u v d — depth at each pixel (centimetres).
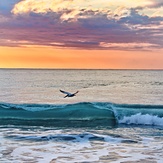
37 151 1309
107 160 1190
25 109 2431
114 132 1761
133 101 3616
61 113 2383
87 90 5238
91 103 2577
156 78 10106
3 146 1384
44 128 1914
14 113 2405
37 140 1512
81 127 1975
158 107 2516
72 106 2470
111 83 7150
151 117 2128
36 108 2433
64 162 1160
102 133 1723
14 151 1304
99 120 2266
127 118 2181
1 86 5562
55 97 4144
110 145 1427
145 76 12300
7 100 3606
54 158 1210
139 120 2153
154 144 1454
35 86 5828
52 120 2302
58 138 1554
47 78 9625
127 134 1697
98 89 5419
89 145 1423
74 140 1516
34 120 2284
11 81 7219
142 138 1588
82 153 1287
